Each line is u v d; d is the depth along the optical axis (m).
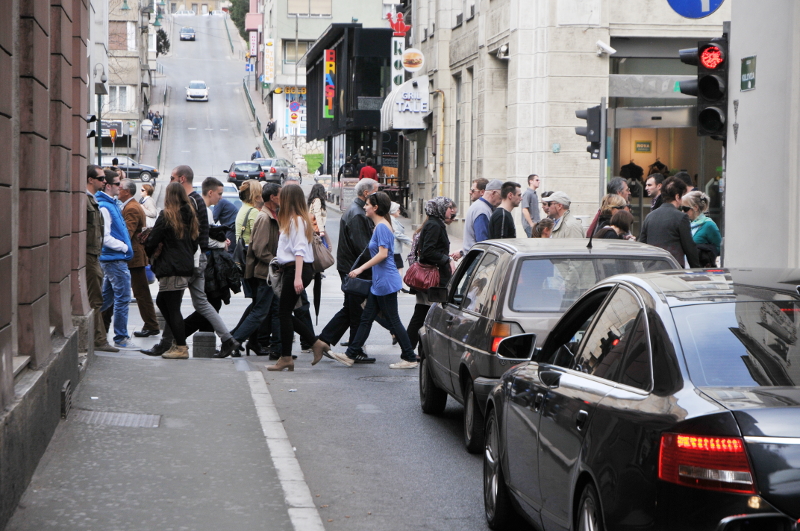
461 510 12.02
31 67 13.16
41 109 13.86
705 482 6.74
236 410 16.69
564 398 9.15
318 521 11.08
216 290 22.78
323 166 132.88
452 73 63.16
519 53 47.34
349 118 99.75
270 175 113.25
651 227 20.95
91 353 19.98
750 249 21.16
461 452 14.97
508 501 11.02
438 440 15.74
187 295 37.84
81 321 19.36
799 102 19.41
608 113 36.09
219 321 22.55
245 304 34.47
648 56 47.78
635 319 8.61
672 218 20.72
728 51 20.48
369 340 27.50
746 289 8.52
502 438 11.09
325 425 16.72
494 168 53.91
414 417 17.52
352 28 101.62
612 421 7.90
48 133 14.64
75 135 19.30
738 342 7.72
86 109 20.61
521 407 10.45
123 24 146.88
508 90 49.19
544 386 9.86
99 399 16.86
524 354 10.91
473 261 16.86
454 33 62.66
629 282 9.30
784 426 6.73
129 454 13.66
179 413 16.28
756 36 20.78
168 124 177.12
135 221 25.42
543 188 47.09
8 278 10.91
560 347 10.52
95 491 11.91
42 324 13.98
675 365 7.62
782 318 8.03
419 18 71.62
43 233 14.16
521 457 10.33
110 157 113.00
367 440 15.70
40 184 13.80
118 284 23.56
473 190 25.55
